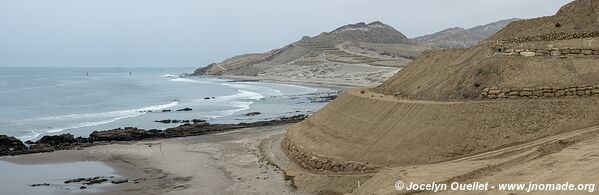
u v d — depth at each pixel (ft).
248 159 86.53
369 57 444.14
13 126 140.36
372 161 63.82
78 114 173.47
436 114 64.18
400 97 80.84
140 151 99.30
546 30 80.53
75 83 391.24
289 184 68.23
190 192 66.64
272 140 104.17
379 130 69.92
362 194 51.31
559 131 56.08
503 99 64.59
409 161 60.03
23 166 86.94
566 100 59.93
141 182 73.56
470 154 56.85
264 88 324.19
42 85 355.36
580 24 77.25
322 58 467.11
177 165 84.69
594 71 63.77
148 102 225.76
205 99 241.14
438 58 89.51
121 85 369.50
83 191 68.95
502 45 75.10
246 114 172.24
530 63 68.44
